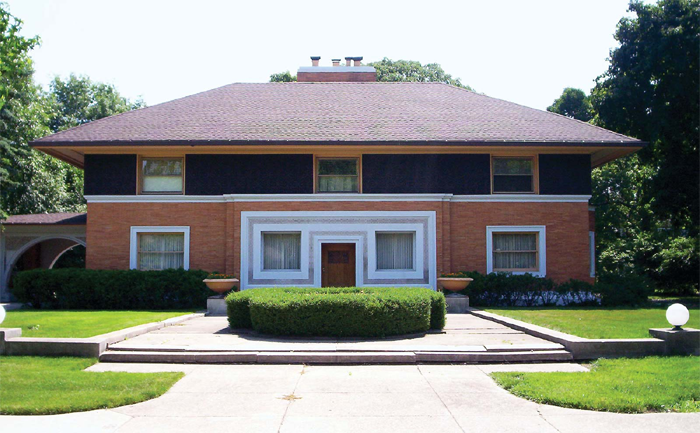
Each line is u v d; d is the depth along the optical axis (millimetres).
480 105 24203
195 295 19188
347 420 6840
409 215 20391
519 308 18375
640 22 25375
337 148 20422
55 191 34531
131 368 9648
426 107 23719
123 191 20688
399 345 10820
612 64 26844
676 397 7496
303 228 20297
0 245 25406
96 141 19641
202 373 9305
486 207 20797
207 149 20594
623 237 39781
